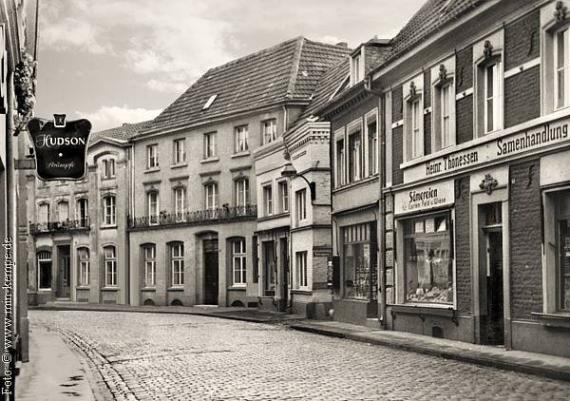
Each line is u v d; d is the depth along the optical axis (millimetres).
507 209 17422
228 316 35094
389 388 12516
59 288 56562
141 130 51188
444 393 11828
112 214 53062
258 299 40406
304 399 11625
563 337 15430
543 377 13547
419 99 22422
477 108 18891
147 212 50438
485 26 18422
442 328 20734
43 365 16469
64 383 13695
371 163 25984
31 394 12391
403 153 23078
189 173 47219
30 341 22609
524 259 16781
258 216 40281
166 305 48594
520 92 17047
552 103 16047
